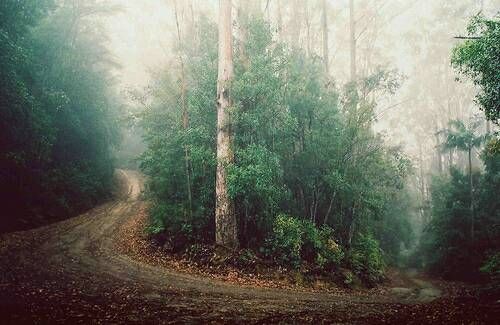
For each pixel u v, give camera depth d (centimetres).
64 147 2886
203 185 1700
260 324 802
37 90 2283
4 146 1883
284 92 1706
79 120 2952
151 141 2050
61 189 2525
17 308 797
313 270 1508
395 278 2316
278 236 1495
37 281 1038
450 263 2492
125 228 2147
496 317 906
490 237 2298
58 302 866
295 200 1794
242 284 1254
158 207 1872
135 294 987
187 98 1781
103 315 796
